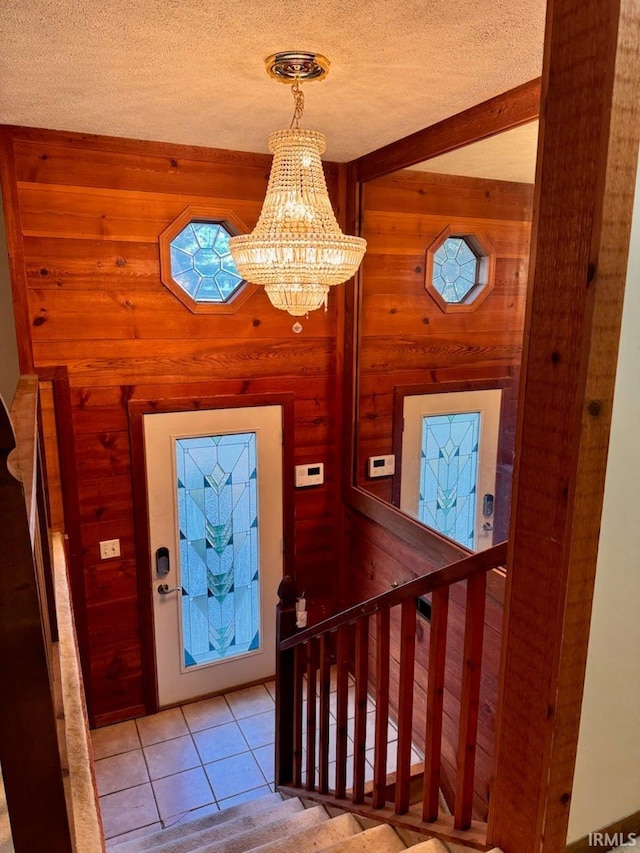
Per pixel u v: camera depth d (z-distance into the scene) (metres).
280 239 2.01
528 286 1.16
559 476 1.12
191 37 1.81
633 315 1.06
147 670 3.59
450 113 2.57
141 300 3.18
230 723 3.61
